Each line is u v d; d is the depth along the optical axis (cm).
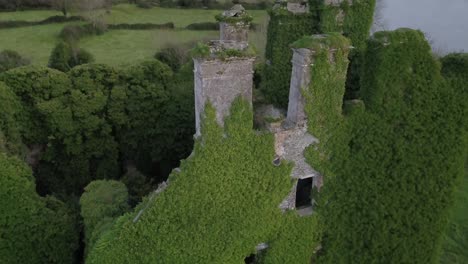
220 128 1415
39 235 1909
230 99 1395
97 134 2914
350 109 1559
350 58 1916
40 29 5444
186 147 3053
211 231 1508
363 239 1800
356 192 1695
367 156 1650
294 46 1420
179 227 1479
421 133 1692
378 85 1548
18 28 5444
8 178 1803
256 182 1516
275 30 2012
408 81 1584
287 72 2014
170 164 3106
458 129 1734
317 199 1650
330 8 1891
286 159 1537
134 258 1482
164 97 2977
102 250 1477
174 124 2991
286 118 1573
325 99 1491
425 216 1861
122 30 5644
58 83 2777
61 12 5812
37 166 2886
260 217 1564
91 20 5556
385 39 1494
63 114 2758
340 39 1438
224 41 1385
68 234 2014
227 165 1459
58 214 2038
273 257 1644
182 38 5081
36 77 2745
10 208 1820
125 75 2942
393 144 1675
